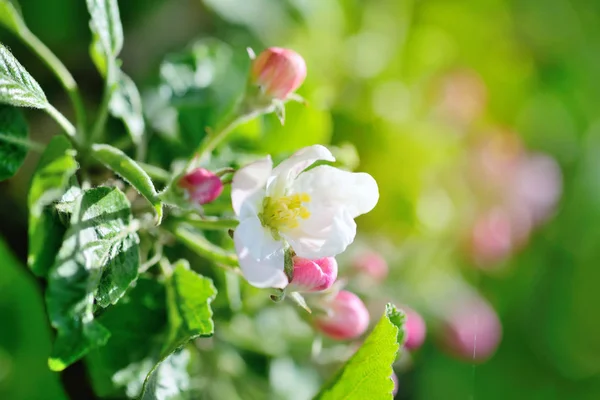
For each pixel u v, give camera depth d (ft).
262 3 1.46
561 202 1.97
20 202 1.26
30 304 1.33
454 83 1.67
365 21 1.60
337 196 1.04
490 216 1.68
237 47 1.36
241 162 1.15
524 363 1.91
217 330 1.18
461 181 1.63
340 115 1.47
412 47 1.68
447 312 1.48
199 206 0.99
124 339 1.07
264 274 0.99
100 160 1.01
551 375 1.92
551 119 1.99
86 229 0.97
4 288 1.33
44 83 1.37
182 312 1.05
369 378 1.05
